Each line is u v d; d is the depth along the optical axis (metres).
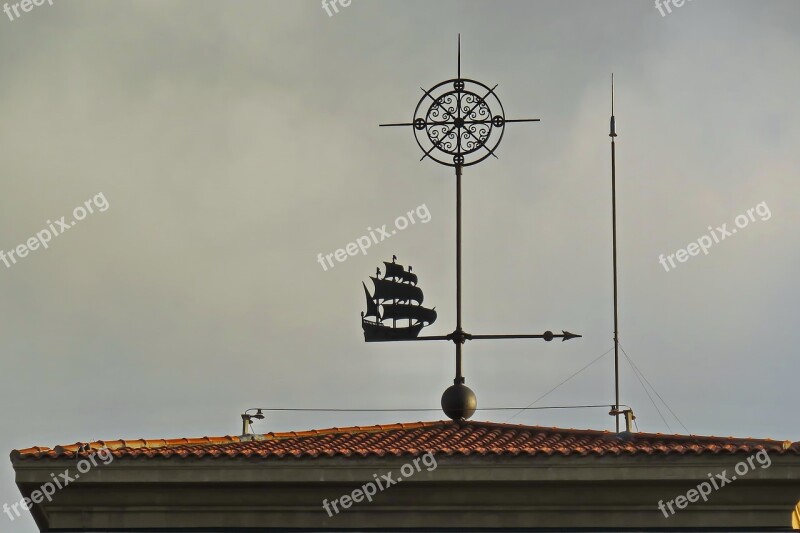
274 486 59.31
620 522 58.72
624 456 58.03
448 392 67.19
